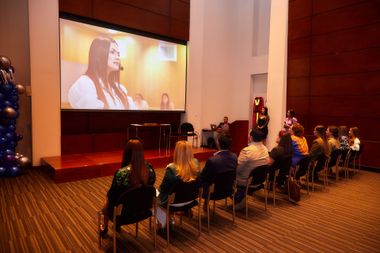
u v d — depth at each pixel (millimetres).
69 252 2307
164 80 7145
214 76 8570
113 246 2215
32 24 4898
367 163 5828
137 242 2516
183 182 2396
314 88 6641
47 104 5195
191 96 7633
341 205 3607
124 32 6359
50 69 5164
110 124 6504
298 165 3768
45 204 3396
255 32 8719
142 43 6684
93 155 5719
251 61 8758
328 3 6320
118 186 2209
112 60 6168
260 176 3146
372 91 5699
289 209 3439
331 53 6312
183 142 2529
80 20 5645
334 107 6309
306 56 6758
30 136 5391
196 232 2748
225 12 8688
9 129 4426
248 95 8898
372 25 5652
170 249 2402
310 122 6754
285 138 3768
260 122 7316
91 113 6184
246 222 3018
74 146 5887
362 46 5812
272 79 7273
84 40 5727
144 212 2316
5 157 4414
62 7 5348
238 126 8695
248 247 2461
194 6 7566
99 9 5855
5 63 4234
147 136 7145
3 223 2838
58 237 2561
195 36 7613
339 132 5098
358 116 5930
